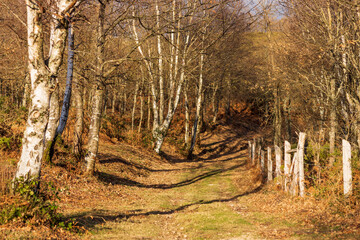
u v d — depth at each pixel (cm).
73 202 1180
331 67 1499
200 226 970
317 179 1174
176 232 920
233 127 5484
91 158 1642
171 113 3297
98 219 958
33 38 755
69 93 1656
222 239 805
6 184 742
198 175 2506
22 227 664
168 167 2911
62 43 809
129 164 2428
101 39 1594
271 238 769
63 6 843
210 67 3122
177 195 1719
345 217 859
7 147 1469
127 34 1802
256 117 6259
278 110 2502
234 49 3266
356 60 1347
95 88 1655
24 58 1766
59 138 1812
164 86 3941
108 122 3503
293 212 1030
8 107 1995
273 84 2302
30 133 754
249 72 3481
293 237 754
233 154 4088
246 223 977
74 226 778
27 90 2242
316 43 1459
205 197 1639
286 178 1328
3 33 1717
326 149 1439
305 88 1759
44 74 768
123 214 1102
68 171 1536
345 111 1504
